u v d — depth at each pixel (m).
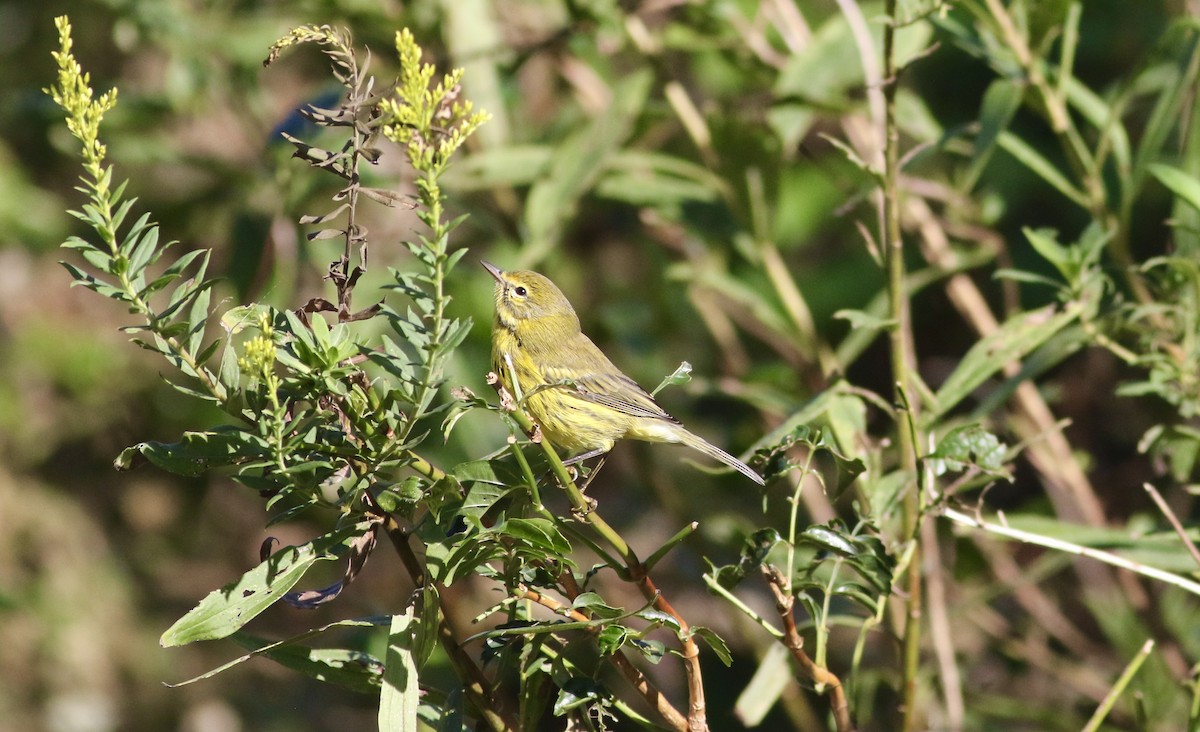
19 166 14.61
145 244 4.95
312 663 5.89
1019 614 12.38
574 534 5.68
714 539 10.97
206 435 5.07
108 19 14.25
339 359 5.00
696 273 10.80
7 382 14.51
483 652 5.83
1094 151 11.05
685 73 13.17
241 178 11.60
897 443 8.10
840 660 11.95
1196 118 8.82
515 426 5.30
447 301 4.91
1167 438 8.16
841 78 10.30
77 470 14.88
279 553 5.33
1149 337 8.30
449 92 4.91
